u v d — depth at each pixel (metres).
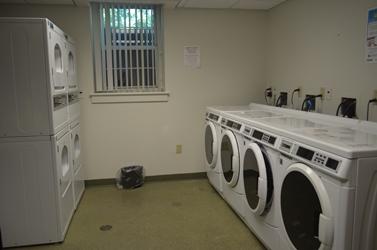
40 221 2.48
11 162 2.37
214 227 2.78
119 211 3.12
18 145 2.36
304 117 2.69
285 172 1.94
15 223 2.45
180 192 3.61
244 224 2.82
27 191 2.43
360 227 1.50
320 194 1.56
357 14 2.48
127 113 3.81
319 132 1.94
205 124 3.89
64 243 2.54
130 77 3.78
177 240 2.57
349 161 1.44
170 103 3.90
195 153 4.05
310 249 1.71
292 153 1.84
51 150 2.41
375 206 1.50
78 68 3.61
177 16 3.78
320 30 2.95
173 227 2.79
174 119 3.94
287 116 2.80
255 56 4.04
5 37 2.25
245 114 2.96
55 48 2.54
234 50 3.98
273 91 3.91
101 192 3.63
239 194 2.77
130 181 3.71
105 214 3.06
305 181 1.72
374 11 2.31
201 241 2.55
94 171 3.83
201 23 3.85
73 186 3.05
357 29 2.49
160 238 2.61
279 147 1.99
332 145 1.55
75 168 3.20
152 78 3.85
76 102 3.39
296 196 1.83
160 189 3.71
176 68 3.86
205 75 3.94
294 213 1.86
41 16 3.46
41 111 2.35
